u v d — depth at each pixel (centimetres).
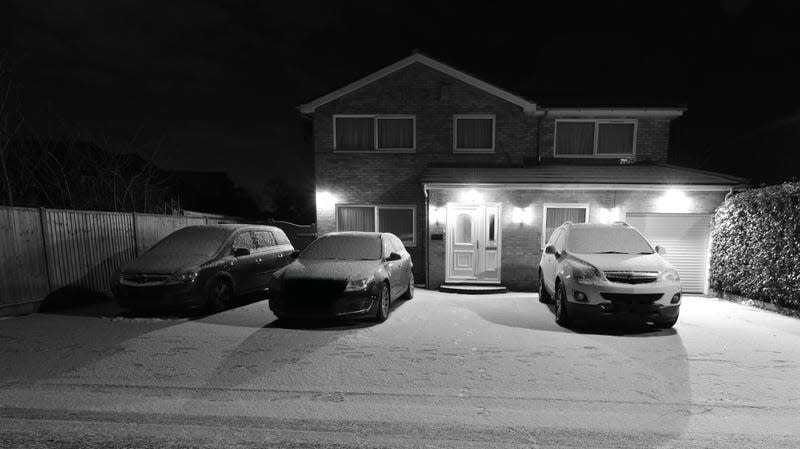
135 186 1494
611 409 412
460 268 1166
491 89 1283
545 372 509
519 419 390
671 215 1115
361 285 722
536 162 1335
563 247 821
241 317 784
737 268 984
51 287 840
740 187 1065
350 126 1326
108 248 980
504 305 930
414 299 1006
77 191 1362
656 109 1275
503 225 1153
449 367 524
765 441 352
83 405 412
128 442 345
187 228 939
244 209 3081
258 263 952
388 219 1324
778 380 488
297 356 560
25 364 523
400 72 1302
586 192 1134
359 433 362
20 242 784
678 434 363
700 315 832
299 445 342
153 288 758
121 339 630
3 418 385
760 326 739
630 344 627
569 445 345
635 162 1317
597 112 1288
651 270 700
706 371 515
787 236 826
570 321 737
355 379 483
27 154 1252
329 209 1327
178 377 484
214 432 362
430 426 376
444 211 1161
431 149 1305
